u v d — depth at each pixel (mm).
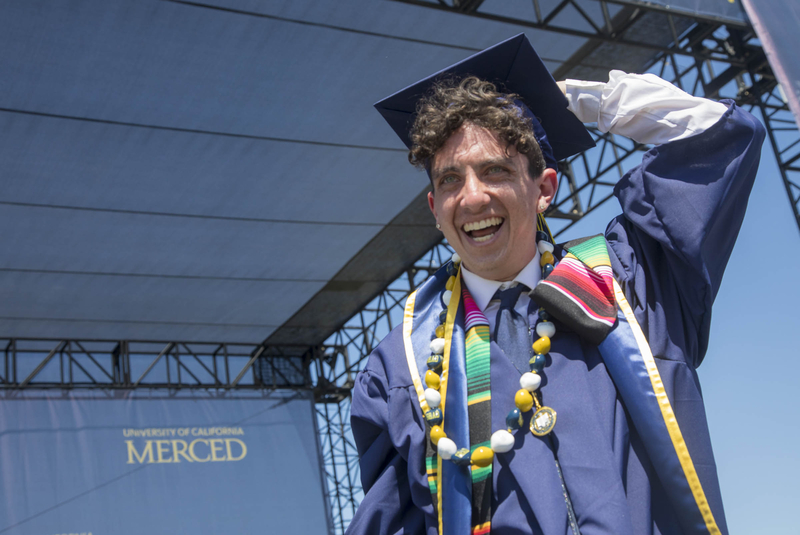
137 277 10609
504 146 1047
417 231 10617
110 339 12391
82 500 11453
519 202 1053
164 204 9047
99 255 9922
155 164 8305
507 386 1024
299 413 13414
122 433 12086
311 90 7523
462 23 6859
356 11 6578
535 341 1049
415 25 6836
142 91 7195
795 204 7535
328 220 9906
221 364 13258
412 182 9352
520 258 1109
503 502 960
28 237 9297
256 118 7820
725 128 1069
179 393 12758
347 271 11344
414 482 1057
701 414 1006
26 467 11336
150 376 12695
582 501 909
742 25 5820
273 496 12609
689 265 1062
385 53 7184
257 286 11406
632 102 1136
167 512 11883
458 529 950
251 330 12961
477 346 1071
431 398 1056
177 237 9781
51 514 11219
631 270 1097
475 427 1004
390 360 1168
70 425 11820
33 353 12141
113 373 12547
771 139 7473
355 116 8023
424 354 1128
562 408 978
